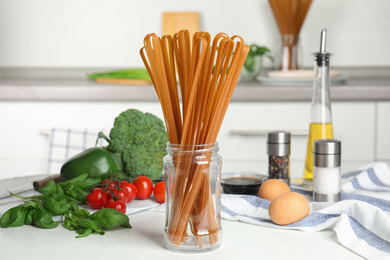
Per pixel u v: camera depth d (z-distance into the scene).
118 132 1.27
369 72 2.77
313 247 0.89
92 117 2.33
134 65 2.80
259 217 1.04
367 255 0.83
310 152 1.29
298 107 2.29
